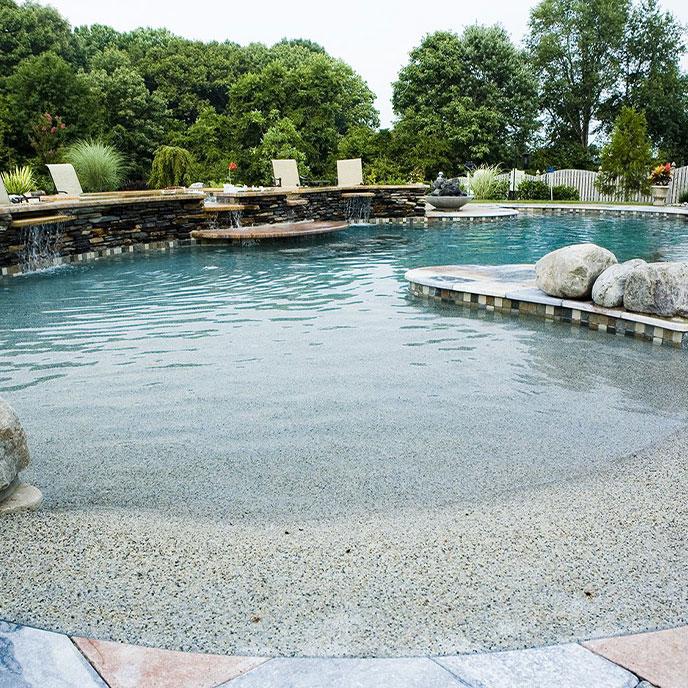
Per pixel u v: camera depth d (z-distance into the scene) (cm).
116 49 4603
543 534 243
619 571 214
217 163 3191
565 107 4031
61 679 165
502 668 168
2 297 784
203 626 187
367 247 1252
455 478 321
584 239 1381
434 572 215
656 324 569
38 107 2972
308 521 273
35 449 361
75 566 219
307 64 4269
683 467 316
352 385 462
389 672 167
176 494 307
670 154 3900
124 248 1196
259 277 912
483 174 2617
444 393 447
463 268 857
